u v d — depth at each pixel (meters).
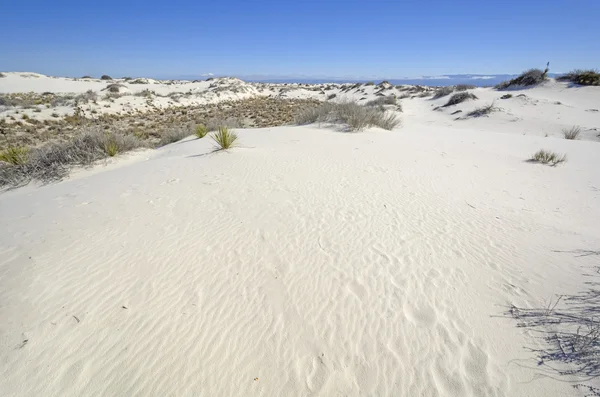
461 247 4.39
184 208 5.38
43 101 28.02
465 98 26.89
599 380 2.43
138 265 3.76
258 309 3.20
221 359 2.66
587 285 3.58
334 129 14.33
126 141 11.82
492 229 4.98
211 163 8.41
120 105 28.16
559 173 8.70
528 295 3.43
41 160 9.52
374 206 5.66
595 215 5.78
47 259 3.77
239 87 48.66
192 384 2.45
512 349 2.76
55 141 16.25
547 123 18.80
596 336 2.81
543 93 26.11
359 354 2.74
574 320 3.04
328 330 2.97
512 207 6.00
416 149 10.77
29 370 2.43
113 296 3.24
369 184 6.83
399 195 6.28
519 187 7.33
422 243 4.46
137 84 48.62
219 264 3.86
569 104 22.20
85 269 3.62
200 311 3.14
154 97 33.31
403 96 38.50
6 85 37.06
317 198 5.91
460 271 3.85
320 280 3.63
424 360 2.68
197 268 3.76
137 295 3.29
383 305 3.27
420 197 6.24
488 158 10.12
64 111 23.67
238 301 3.29
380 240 4.50
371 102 30.98
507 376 2.52
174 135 15.57
